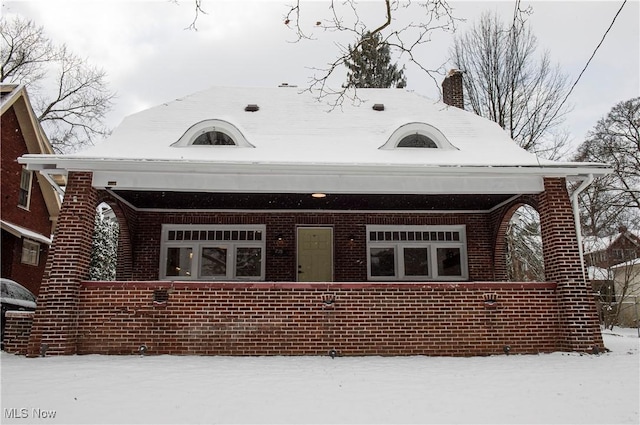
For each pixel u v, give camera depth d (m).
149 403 5.47
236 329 9.45
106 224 23.42
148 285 9.49
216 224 13.20
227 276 12.99
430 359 9.07
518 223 22.02
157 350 9.30
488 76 21.70
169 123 12.48
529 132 21.48
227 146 11.29
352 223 13.37
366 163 9.86
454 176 10.47
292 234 13.16
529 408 5.42
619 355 9.35
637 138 28.09
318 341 9.50
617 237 30.73
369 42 7.23
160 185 9.98
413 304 9.76
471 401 5.73
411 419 4.95
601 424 4.85
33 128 17.88
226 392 6.07
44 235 19.19
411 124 11.65
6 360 8.44
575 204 10.50
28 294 13.66
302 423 4.79
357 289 9.73
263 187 10.12
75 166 9.74
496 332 9.78
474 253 13.46
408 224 13.50
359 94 15.02
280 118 13.05
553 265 10.23
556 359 8.92
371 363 8.53
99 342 9.27
